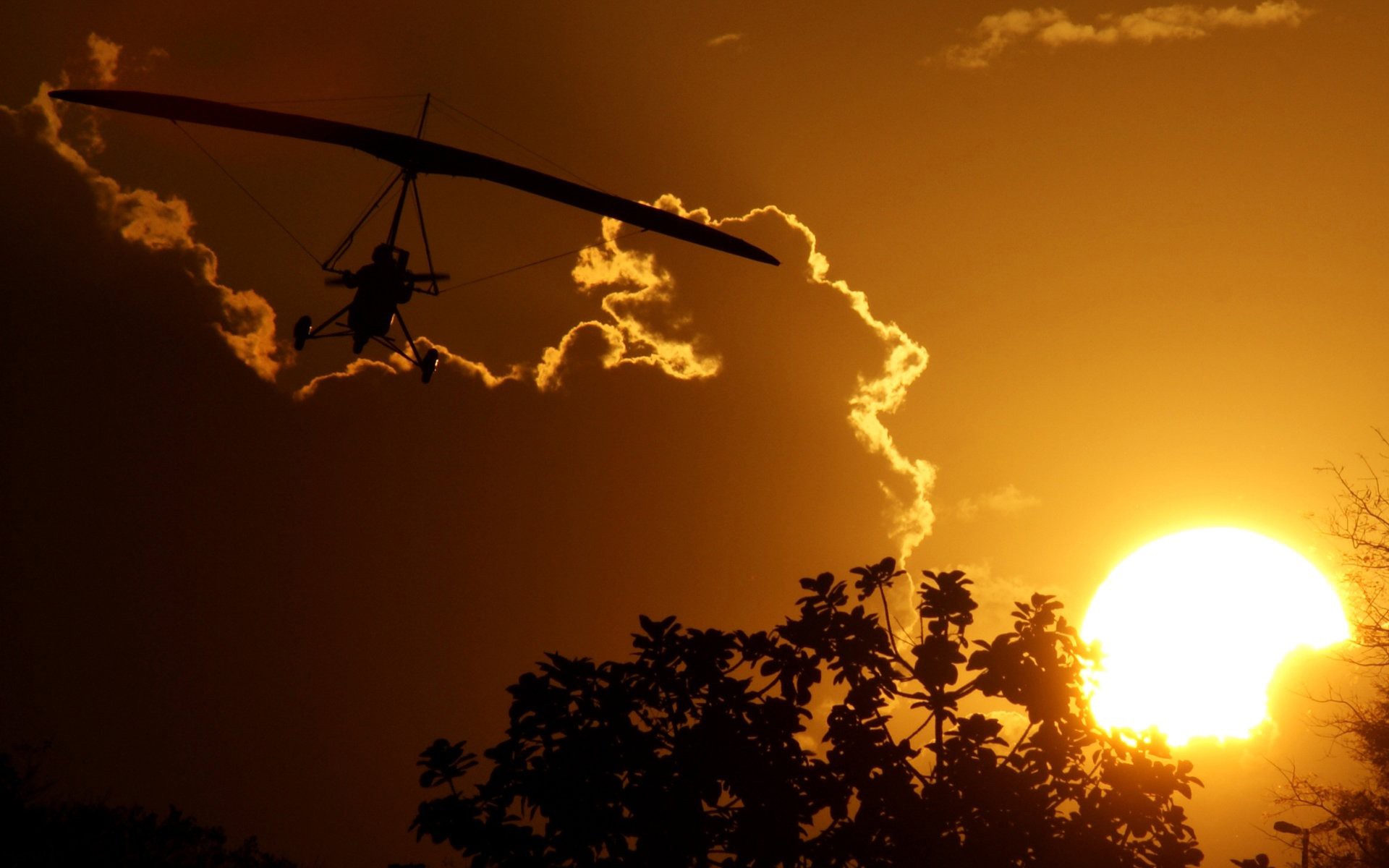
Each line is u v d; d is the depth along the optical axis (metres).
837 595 8.11
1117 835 7.33
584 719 7.41
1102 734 7.67
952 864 6.92
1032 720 7.60
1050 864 6.96
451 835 7.06
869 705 7.70
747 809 7.17
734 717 7.53
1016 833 7.01
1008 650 7.73
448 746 7.44
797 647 7.85
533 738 7.38
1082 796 7.48
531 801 7.05
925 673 7.76
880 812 7.29
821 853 7.20
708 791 7.29
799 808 7.18
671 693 7.64
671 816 7.01
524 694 7.39
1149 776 7.41
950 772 7.46
